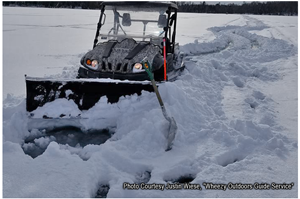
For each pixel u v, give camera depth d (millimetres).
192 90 5434
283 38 16578
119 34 5660
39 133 4180
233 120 4340
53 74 7332
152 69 4797
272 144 3707
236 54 10906
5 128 3918
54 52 10883
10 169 3059
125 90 4477
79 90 4422
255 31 22656
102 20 5719
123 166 3254
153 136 3770
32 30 18203
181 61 6953
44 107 4312
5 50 10852
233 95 5895
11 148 3459
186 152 3543
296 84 6738
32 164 3152
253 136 3986
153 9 5496
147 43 5383
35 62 8922
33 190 2738
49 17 31312
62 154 3312
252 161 3334
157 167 3180
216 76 7176
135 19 5598
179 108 4395
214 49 13414
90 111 4352
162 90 4508
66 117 4273
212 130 4055
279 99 5703
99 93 4457
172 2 5680
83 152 3529
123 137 3789
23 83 6500
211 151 3570
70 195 2682
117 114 4352
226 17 47125
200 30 22641
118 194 2725
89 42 14188
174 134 3668
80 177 2924
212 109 5020
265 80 7254
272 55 10641
